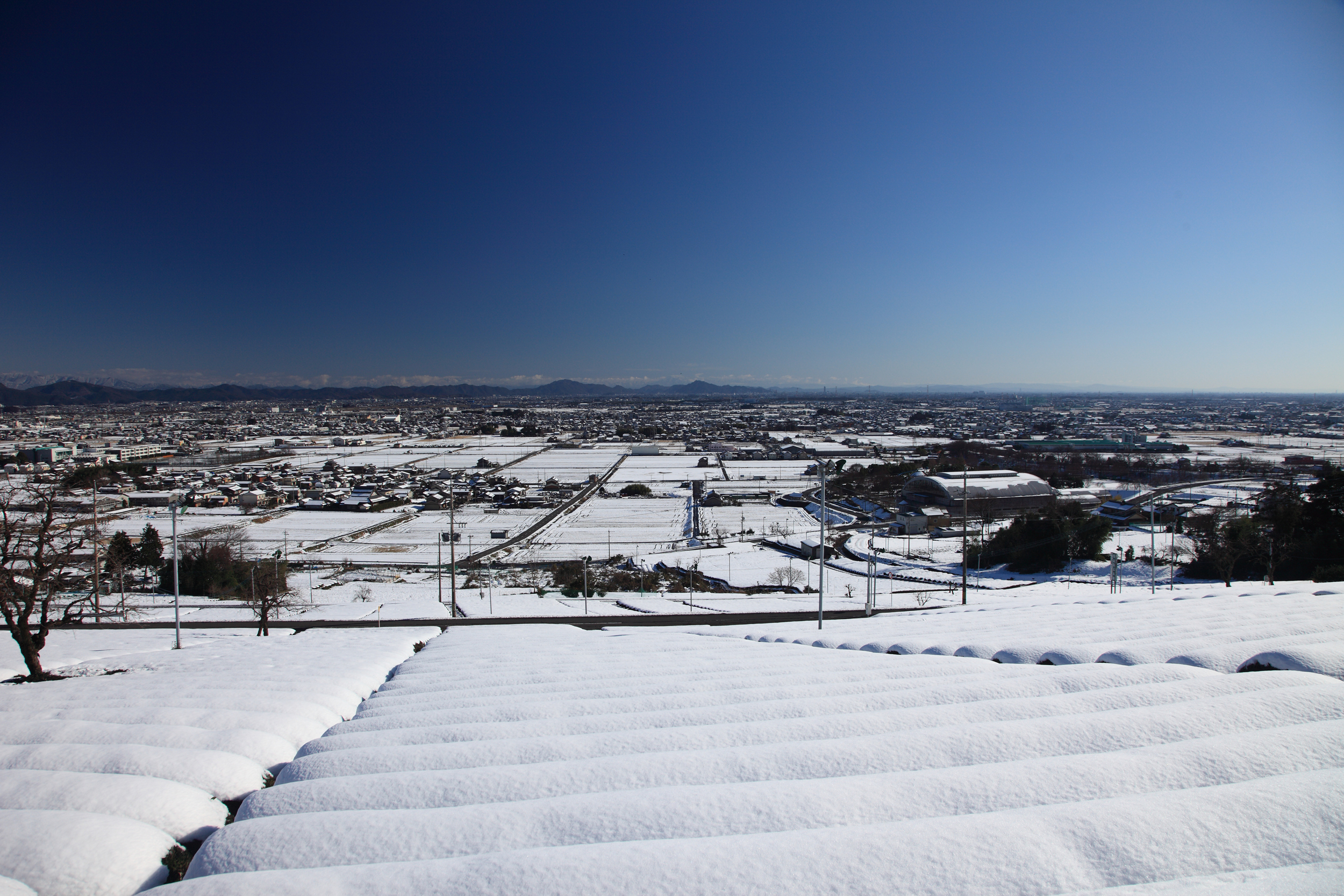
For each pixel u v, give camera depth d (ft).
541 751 20.57
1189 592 101.96
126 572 154.20
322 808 17.10
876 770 17.44
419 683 37.01
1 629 102.47
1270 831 12.56
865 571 172.76
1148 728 18.45
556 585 165.48
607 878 12.07
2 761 22.47
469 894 11.89
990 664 33.01
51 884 14.60
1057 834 12.74
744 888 11.69
